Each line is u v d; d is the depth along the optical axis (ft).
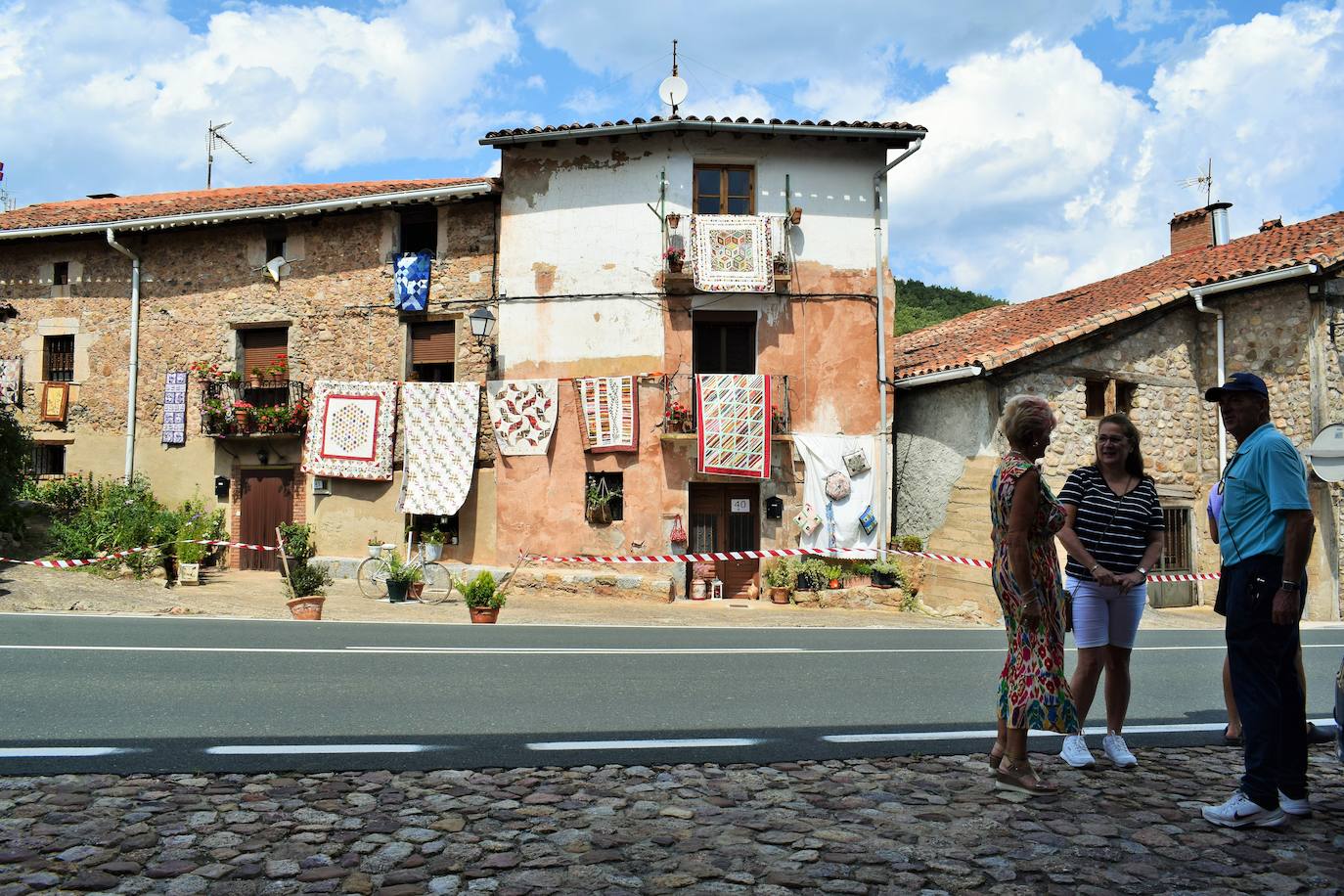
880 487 57.77
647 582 55.42
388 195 59.57
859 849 12.05
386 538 60.64
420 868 11.35
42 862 11.39
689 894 10.66
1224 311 57.26
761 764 16.22
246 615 40.47
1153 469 56.39
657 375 57.11
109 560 52.24
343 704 20.62
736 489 58.08
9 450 53.88
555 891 10.71
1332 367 53.16
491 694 22.03
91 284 67.31
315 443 61.26
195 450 64.95
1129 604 16.38
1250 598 13.52
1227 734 18.47
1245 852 12.11
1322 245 53.21
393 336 61.77
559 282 58.75
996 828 12.92
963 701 22.47
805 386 57.98
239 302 64.69
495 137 57.77
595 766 15.97
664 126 55.83
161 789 14.32
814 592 54.95
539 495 58.34
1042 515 14.73
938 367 55.83
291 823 12.87
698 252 56.24
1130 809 13.83
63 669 24.39
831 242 58.54
